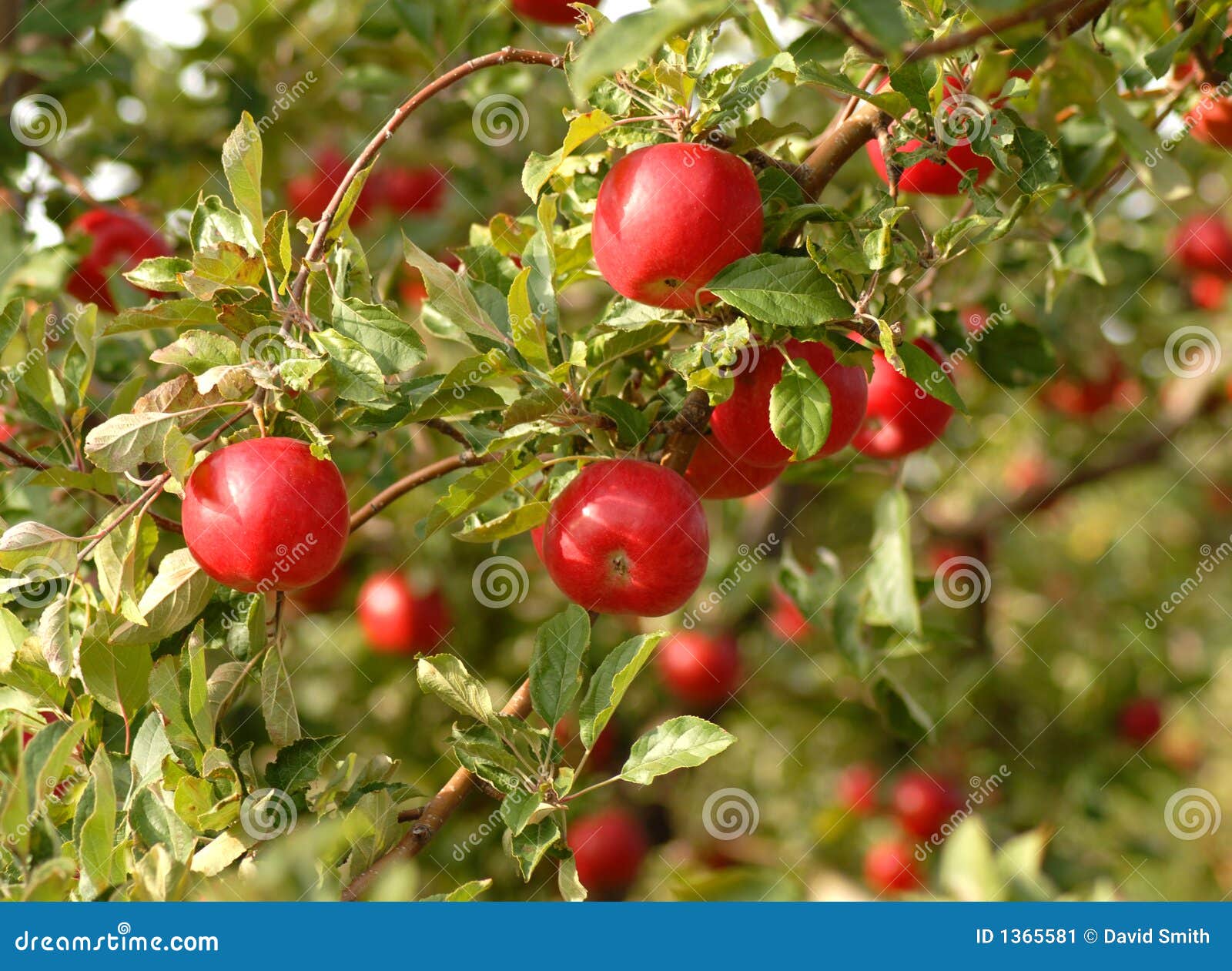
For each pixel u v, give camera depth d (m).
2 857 1.74
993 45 1.83
